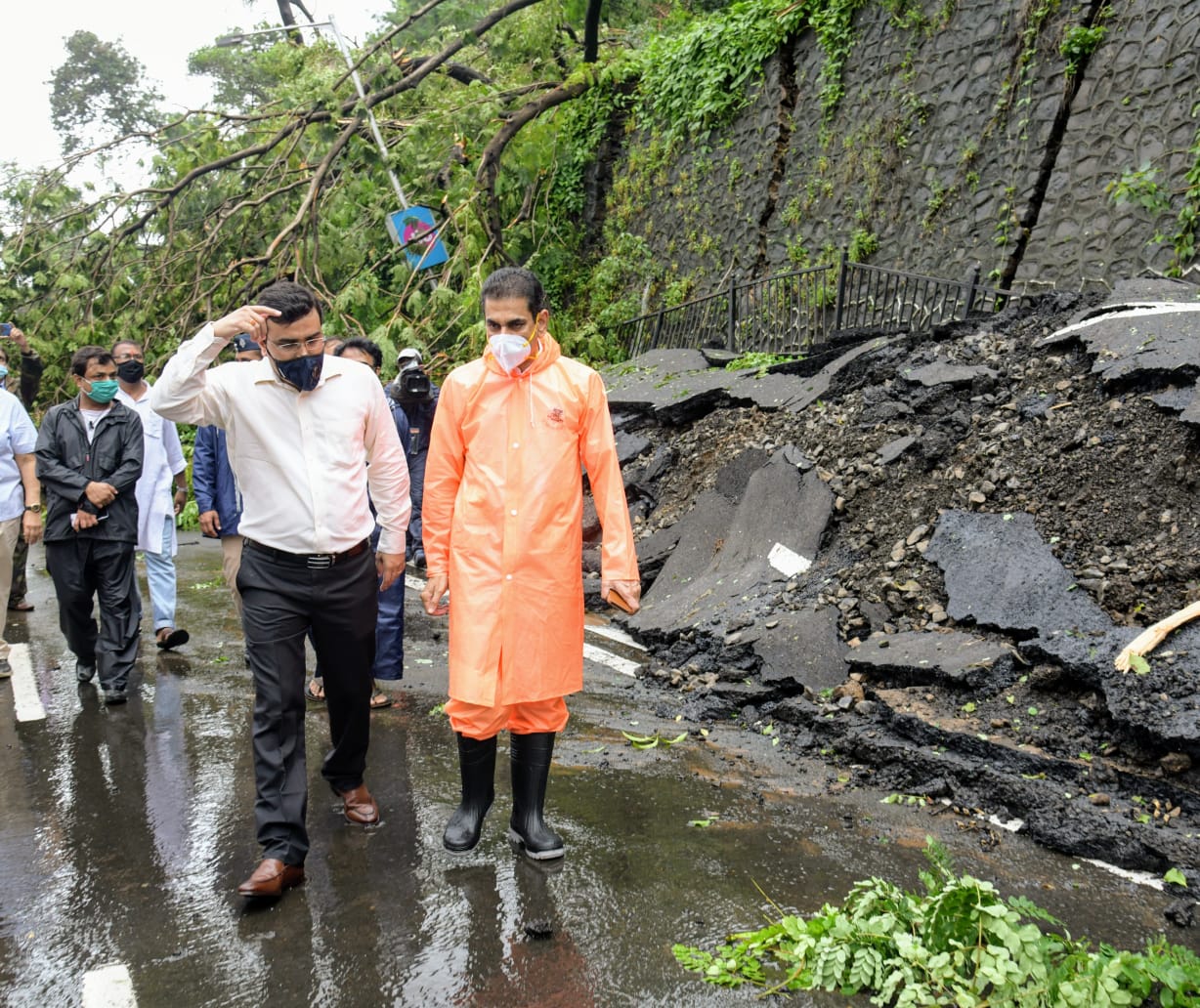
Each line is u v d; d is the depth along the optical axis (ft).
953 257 33.96
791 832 13.47
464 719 12.54
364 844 13.43
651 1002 9.80
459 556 12.37
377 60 49.29
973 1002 9.26
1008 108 32.76
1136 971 9.22
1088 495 18.69
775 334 39.58
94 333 45.42
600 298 52.49
